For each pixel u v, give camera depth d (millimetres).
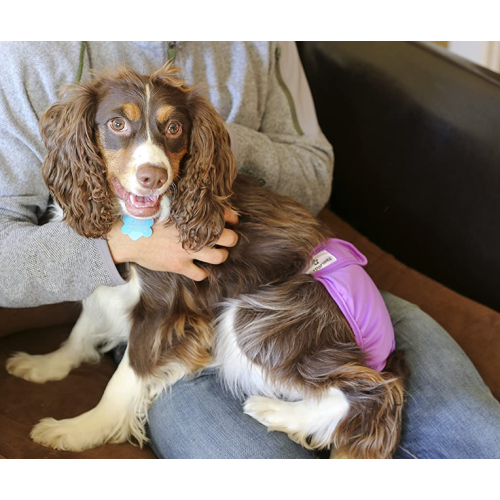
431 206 2756
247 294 2014
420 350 2115
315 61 3025
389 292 2584
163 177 1619
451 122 2590
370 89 2830
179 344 1980
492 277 2631
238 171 2240
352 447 1926
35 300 1864
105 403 1960
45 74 1947
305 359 1931
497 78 2625
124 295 2016
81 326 2172
